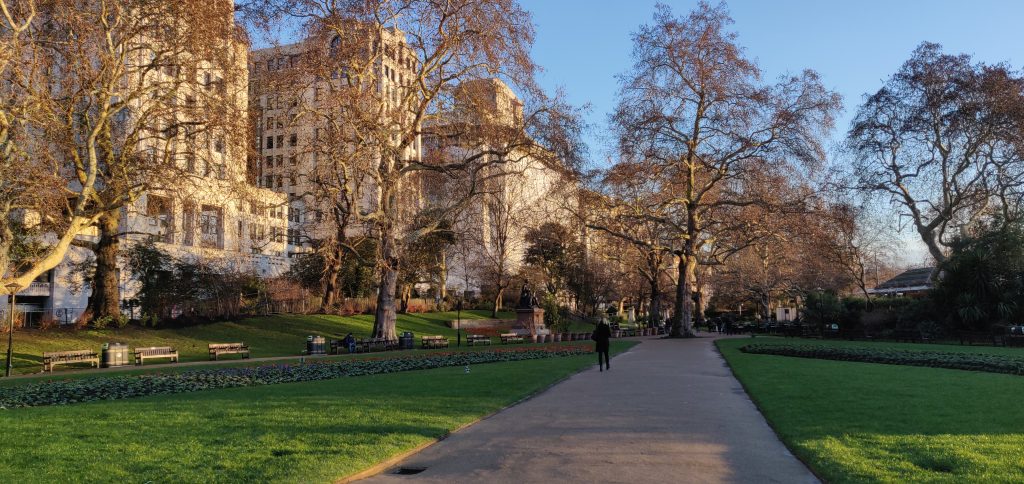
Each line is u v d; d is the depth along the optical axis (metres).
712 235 51.97
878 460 7.93
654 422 11.24
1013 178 45.03
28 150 25.61
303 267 56.59
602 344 21.47
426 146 42.44
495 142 38.19
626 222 49.44
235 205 35.81
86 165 32.66
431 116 39.00
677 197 49.56
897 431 9.65
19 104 23.58
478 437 10.09
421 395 14.50
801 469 7.99
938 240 50.72
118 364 28.62
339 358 30.56
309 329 46.16
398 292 65.25
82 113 29.03
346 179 33.78
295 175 34.84
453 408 12.50
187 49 29.22
